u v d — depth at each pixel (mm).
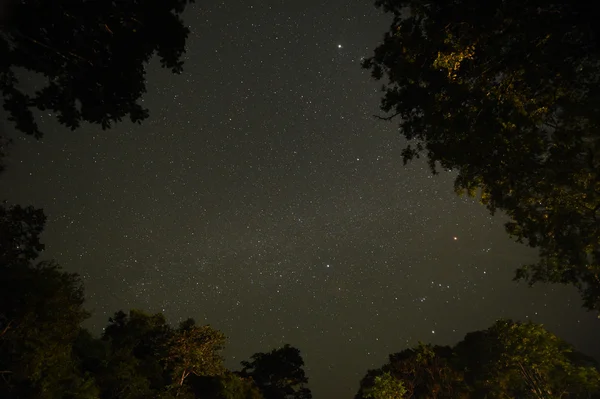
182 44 6668
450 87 7516
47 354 14352
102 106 6828
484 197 8602
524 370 22156
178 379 22438
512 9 6328
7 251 13070
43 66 6430
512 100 7211
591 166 6672
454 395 25672
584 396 22547
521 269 8734
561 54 6172
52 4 5988
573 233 7578
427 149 8414
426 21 7551
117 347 24859
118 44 6465
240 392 29469
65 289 14984
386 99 8320
